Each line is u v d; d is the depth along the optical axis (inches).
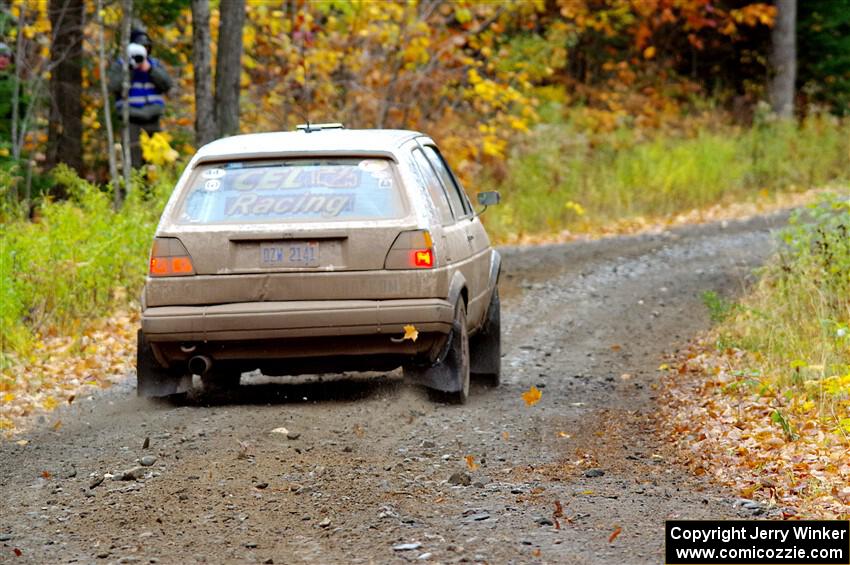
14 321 999.0
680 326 1137.4
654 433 693.9
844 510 511.5
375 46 2060.8
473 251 823.7
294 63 1963.6
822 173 2377.0
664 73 2822.3
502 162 2140.7
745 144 2465.6
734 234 1807.3
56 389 865.5
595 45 2891.2
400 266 711.7
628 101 2635.3
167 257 716.7
